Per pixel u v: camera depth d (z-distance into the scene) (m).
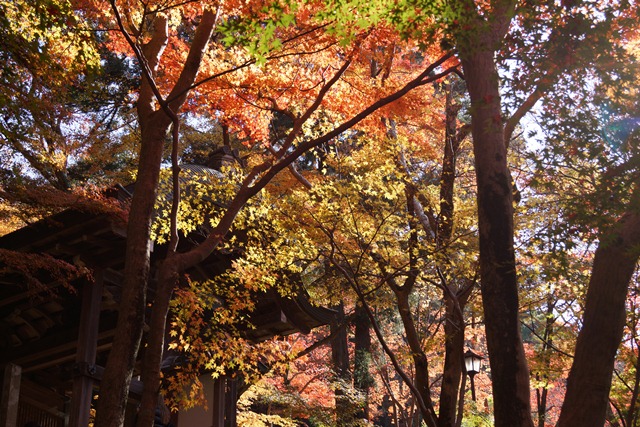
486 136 7.73
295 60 12.76
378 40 10.94
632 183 7.79
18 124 10.32
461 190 14.49
